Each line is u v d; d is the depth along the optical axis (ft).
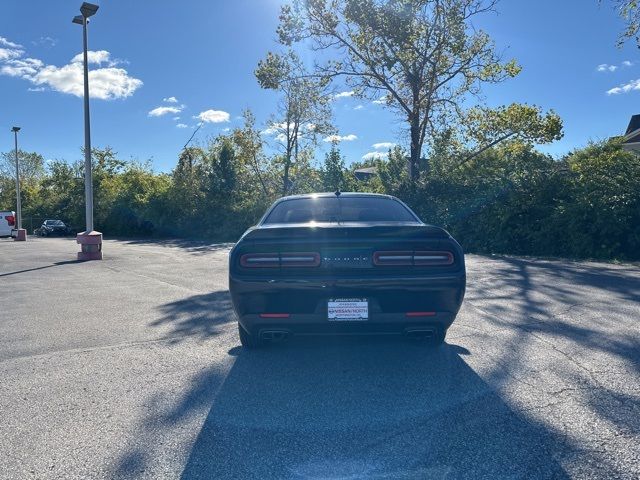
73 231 162.71
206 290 30.27
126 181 153.28
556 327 19.27
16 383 14.32
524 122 82.64
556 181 49.78
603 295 25.50
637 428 10.91
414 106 80.94
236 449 10.32
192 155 121.19
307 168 115.85
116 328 20.67
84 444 10.61
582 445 10.23
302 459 9.90
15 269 45.11
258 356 16.51
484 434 10.78
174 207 115.96
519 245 50.90
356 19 78.28
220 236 105.91
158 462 9.85
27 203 238.89
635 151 53.42
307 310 14.57
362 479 9.20
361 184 98.53
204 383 14.08
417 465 9.62
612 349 16.40
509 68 80.43
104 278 37.22
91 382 14.30
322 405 12.44
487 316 21.25
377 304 14.49
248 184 113.39
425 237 14.74
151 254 61.46
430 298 14.58
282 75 92.22
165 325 21.07
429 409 12.10
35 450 10.39
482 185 56.65
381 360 15.85
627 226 42.83
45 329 20.74
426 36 78.79
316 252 14.62
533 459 9.75
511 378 13.97
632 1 48.19
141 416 11.94
